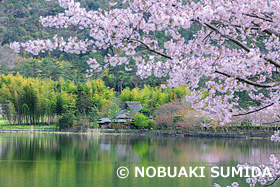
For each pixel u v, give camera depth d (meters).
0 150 44.84
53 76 147.75
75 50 6.30
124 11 6.18
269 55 6.09
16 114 103.19
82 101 95.81
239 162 34.03
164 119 72.94
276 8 6.02
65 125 86.50
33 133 81.12
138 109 87.50
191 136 65.50
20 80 119.50
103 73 132.75
